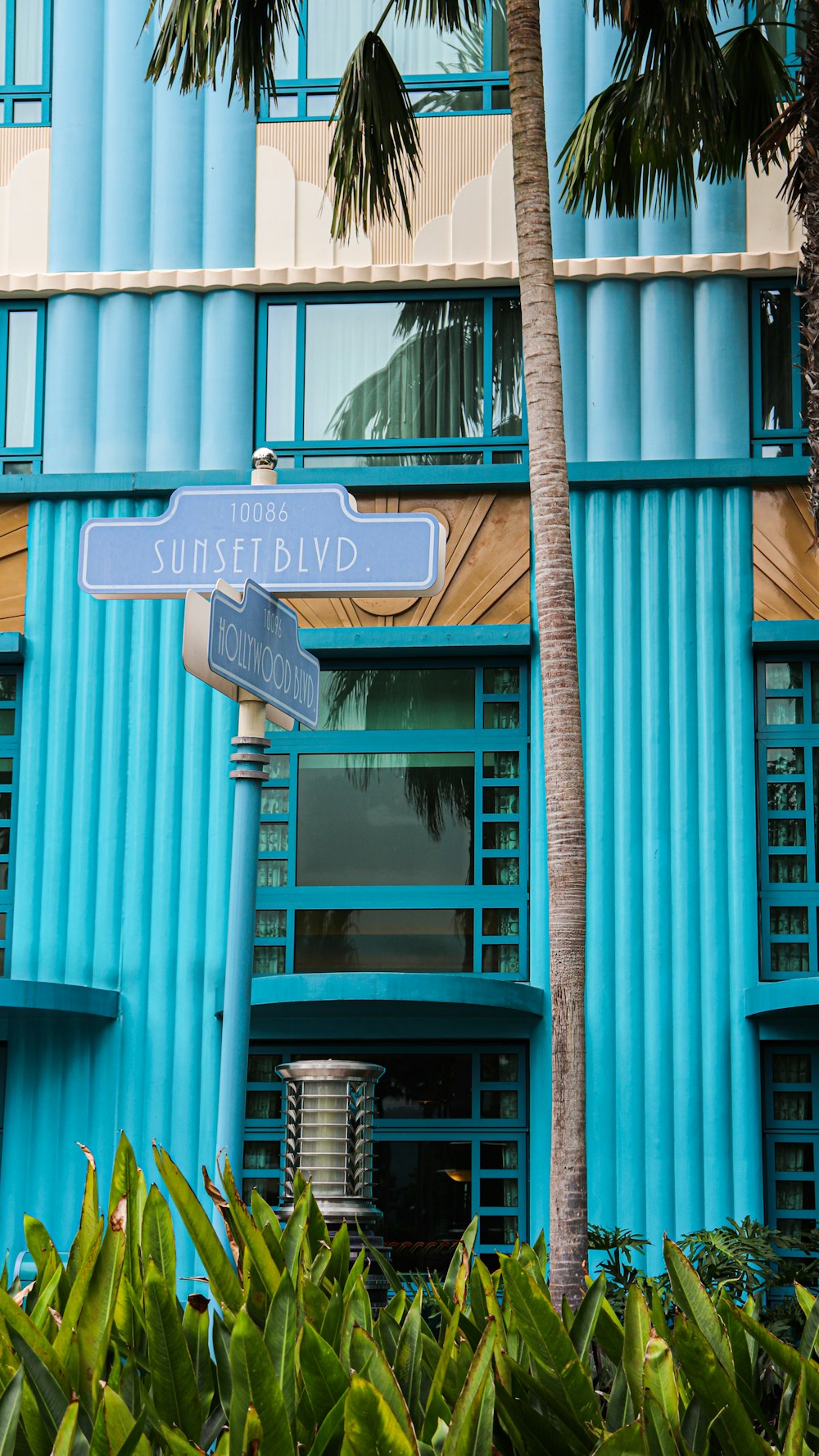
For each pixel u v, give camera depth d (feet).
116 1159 11.36
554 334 26.35
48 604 36.96
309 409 37.27
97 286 37.35
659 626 35.42
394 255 37.06
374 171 28.89
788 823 34.83
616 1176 33.22
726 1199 32.94
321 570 16.84
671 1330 10.65
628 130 31.19
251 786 16.28
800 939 34.24
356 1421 7.43
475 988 32.40
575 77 36.70
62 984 33.50
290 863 35.91
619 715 35.17
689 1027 33.71
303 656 18.03
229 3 26.50
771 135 30.07
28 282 37.40
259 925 35.78
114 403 37.14
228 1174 11.37
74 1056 35.09
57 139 37.91
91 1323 9.35
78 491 36.58
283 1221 21.71
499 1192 34.19
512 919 35.14
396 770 36.24
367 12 37.88
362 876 35.70
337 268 36.99
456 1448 7.97
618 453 35.99
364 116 28.45
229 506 17.10
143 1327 10.16
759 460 35.32
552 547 25.77
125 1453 7.79
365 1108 22.80
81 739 36.37
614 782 34.94
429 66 37.65
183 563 17.04
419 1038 34.88
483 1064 34.94
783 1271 29.32
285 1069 22.94
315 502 17.01
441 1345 11.18
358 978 32.04
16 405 37.63
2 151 38.11
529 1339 9.25
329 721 36.55
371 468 36.09
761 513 35.68
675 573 35.65
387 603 36.14
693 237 36.45
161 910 35.55
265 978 32.94
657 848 34.55
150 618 36.94
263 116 37.78
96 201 37.78
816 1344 9.82
